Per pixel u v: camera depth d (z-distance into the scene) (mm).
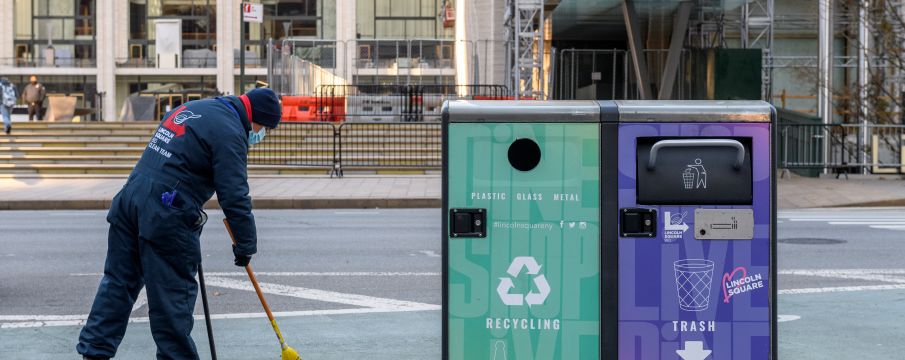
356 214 15711
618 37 35969
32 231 13078
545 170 4016
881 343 6504
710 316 4027
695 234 3998
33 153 24312
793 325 7047
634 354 4043
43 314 7398
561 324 4047
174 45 61594
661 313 4027
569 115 4000
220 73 61625
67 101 33750
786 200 17594
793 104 31656
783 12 31625
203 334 6719
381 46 39375
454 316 4059
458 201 4027
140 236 4754
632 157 3998
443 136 4027
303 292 8289
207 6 62438
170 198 4723
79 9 61656
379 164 23672
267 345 6422
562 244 4027
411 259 10297
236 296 8109
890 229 13141
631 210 4000
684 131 3998
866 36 27078
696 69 28453
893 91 25969
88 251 10969
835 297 8102
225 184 4723
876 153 21406
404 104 31797
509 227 4031
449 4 55938
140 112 36594
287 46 33844
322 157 23781
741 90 27359
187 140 4770
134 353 6207
